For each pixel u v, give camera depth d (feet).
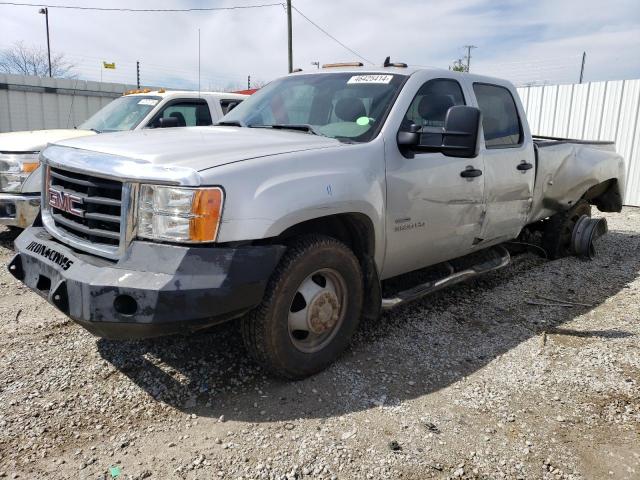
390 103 12.92
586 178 20.67
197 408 10.25
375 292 12.39
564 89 40.98
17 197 20.22
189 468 8.55
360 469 8.63
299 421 9.87
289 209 9.98
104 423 9.70
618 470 8.79
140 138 11.60
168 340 12.87
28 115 67.26
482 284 18.16
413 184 12.71
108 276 9.21
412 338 13.61
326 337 11.66
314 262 10.76
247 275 9.46
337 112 13.38
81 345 12.65
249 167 9.81
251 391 10.85
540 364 12.36
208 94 26.61
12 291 16.46
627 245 24.71
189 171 9.25
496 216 16.10
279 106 14.66
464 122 11.71
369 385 11.23
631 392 11.16
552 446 9.37
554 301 16.66
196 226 9.17
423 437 9.52
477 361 12.48
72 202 10.59
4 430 9.37
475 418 10.17
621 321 15.05
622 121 37.96
